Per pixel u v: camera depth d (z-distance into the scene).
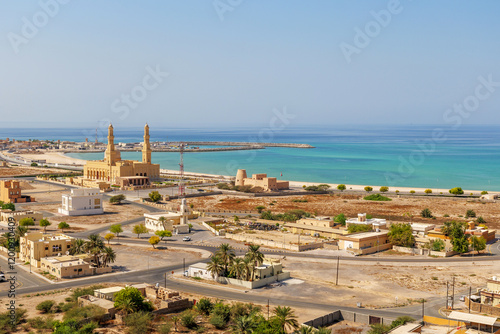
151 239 168.00
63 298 112.38
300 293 120.56
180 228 196.00
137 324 93.94
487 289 116.00
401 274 138.62
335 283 129.50
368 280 132.50
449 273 140.12
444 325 98.19
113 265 144.62
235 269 127.94
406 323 93.50
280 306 107.00
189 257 155.25
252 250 129.88
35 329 93.19
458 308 110.31
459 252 164.75
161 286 124.06
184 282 128.50
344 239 169.62
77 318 95.62
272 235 189.88
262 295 118.62
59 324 93.56
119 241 178.38
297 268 144.12
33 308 105.38
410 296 119.25
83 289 116.06
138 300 104.12
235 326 94.94
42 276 131.38
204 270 133.12
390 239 175.25
